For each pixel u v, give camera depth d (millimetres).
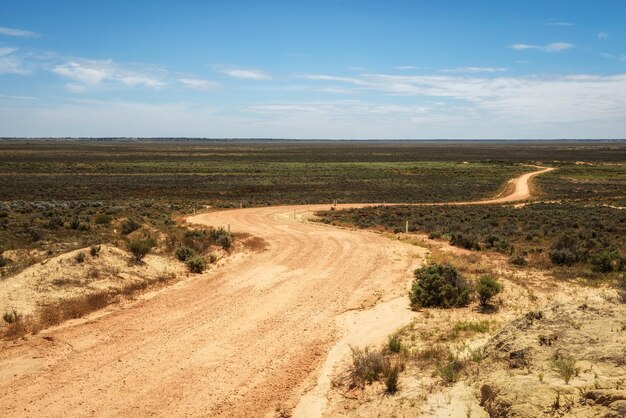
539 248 28469
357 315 16547
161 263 23328
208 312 16891
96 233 30906
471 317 15352
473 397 9039
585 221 40219
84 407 10344
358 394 10383
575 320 10500
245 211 51969
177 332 14875
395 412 9180
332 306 17641
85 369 12180
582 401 7336
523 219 43562
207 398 10766
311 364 12500
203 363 12602
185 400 10672
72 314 16172
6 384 11336
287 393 10969
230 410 10273
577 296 17344
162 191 77812
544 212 49031
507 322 14500
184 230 34938
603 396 7145
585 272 21219
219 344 13922
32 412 10125
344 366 12109
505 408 7906
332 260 25797
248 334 14750
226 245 29484
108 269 20578
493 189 86062
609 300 12594
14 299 16656
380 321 15734
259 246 29812
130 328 15172
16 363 12453
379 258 26250
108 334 14617
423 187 89938
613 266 21766
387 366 10961
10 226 32531
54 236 28672
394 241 32000
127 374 11922
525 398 7824
